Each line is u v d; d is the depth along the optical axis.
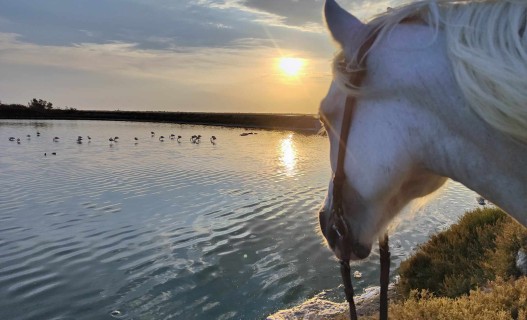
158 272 10.33
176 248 12.12
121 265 10.80
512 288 4.56
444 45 1.12
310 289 9.14
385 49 1.19
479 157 1.11
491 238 7.73
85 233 13.58
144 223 14.78
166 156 37.12
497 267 6.31
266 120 114.50
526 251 6.15
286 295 8.88
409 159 1.20
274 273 10.13
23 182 23.20
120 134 67.81
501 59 0.97
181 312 8.26
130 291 9.23
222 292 9.12
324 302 7.62
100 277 10.03
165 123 117.12
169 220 15.18
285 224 14.53
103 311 8.31
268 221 14.98
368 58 1.21
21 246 12.30
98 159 34.47
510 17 1.01
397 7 1.24
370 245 1.35
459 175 1.16
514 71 0.94
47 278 9.99
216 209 16.86
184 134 70.12
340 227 1.36
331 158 1.42
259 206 17.41
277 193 20.22
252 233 13.53
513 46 0.98
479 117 1.07
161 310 8.35
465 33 1.06
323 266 10.45
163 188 21.42
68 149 43.12
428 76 1.12
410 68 1.15
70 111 160.00
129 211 16.52
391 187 1.24
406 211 1.46
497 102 0.96
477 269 6.65
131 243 12.59
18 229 14.02
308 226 14.18
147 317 8.06
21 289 9.38
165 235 13.39
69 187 21.67
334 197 1.35
